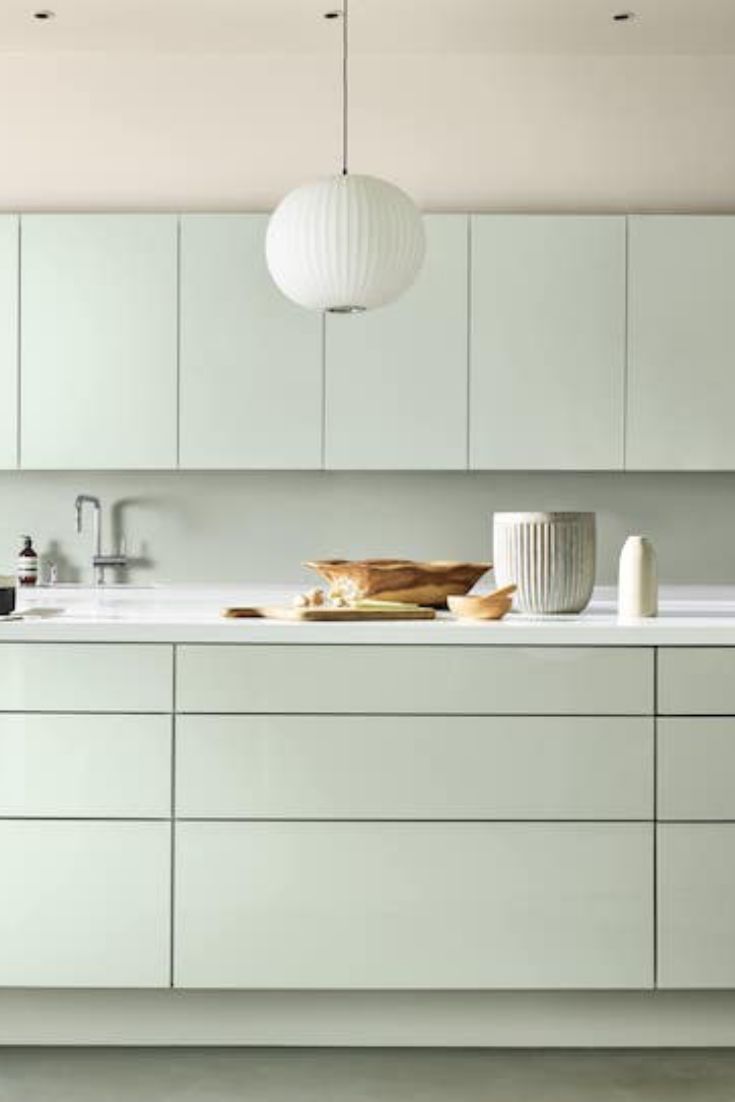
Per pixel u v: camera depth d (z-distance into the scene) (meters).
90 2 3.66
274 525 4.14
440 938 2.57
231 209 4.11
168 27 3.86
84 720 2.58
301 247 2.82
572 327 3.85
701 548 4.12
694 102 4.11
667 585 4.11
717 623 2.63
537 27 3.86
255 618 2.76
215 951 2.58
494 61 4.10
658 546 4.12
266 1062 2.67
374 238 2.81
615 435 3.85
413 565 2.96
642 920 2.57
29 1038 2.71
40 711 2.58
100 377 3.86
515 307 3.85
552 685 2.57
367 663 2.57
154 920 2.58
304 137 4.11
